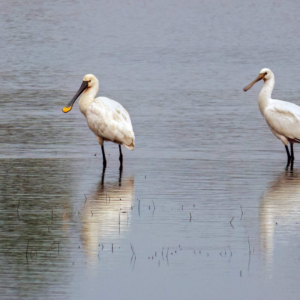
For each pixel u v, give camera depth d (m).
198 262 10.72
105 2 92.75
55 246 11.34
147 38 58.09
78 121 24.12
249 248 11.27
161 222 12.62
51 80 35.16
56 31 62.44
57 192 14.76
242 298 9.54
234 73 38.56
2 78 35.69
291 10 85.31
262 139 21.39
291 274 10.27
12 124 23.23
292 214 13.12
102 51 49.03
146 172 16.80
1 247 11.26
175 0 96.25
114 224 12.50
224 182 15.75
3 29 62.78
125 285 9.91
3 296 9.46
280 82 34.94
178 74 37.94
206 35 60.75
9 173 16.50
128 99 29.33
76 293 9.62
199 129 22.84
